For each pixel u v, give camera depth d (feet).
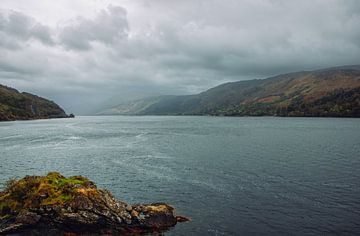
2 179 199.52
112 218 117.29
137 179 194.70
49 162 258.57
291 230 114.83
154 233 115.24
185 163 244.83
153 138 453.99
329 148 312.50
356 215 126.72
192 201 149.79
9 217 118.21
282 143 364.79
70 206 116.57
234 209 137.39
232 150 312.71
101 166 238.68
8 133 550.77
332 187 166.71
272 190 163.84
